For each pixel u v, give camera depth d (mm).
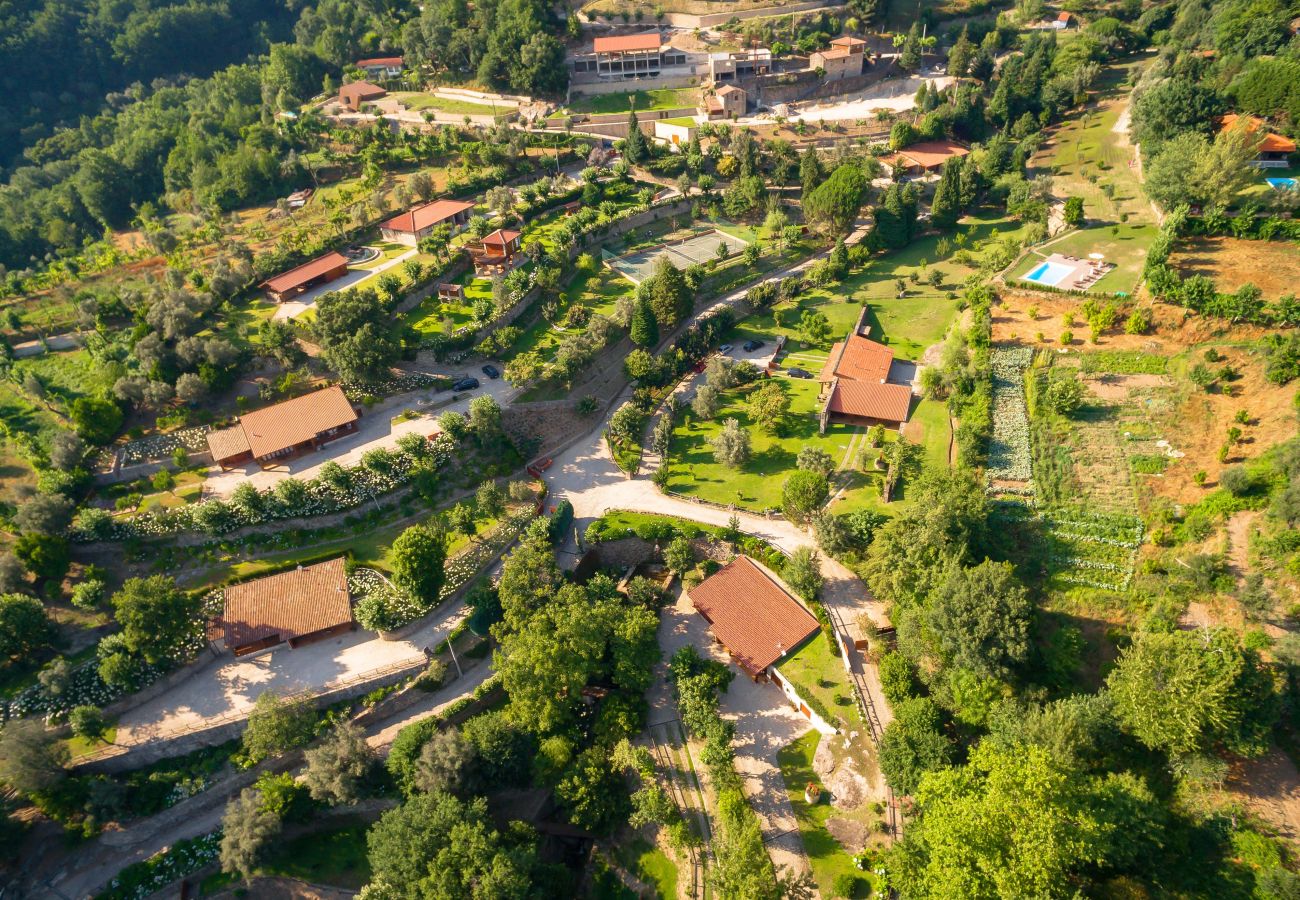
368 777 70500
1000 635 63188
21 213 156250
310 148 163500
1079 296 107000
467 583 87438
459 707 77750
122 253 135375
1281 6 147500
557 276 123250
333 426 98250
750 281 136375
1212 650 56781
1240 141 104375
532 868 63969
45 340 109625
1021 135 162750
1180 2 184500
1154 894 52812
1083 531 77312
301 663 80312
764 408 103938
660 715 77312
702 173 157750
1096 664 67188
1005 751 57062
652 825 69875
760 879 57625
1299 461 70500
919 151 160375
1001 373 98750
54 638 78750
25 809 70312
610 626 76000
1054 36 180125
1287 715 58656
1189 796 57438
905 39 184125
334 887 68688
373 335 103375
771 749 72250
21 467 93250
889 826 64438
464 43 182250
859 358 111000
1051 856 48312
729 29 187000
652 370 111812
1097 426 88000
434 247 125125
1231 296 91000
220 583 86062
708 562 88062
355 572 86812
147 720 75000
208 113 175125
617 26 190875
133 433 97688
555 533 90812
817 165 146000
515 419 104688
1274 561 67188
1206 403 85500
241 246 132000
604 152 163125
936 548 73438
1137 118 140000
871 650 76312
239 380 105312
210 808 72438
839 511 89438
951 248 138750
